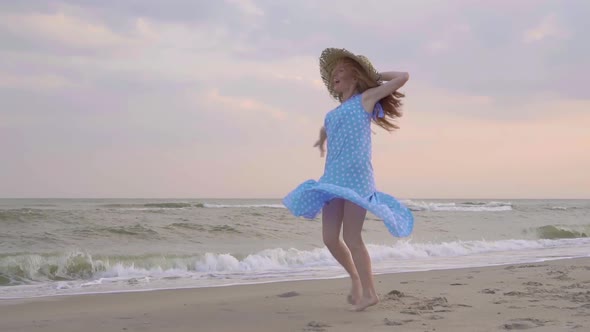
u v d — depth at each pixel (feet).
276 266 29.27
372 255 33.94
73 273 25.44
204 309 15.11
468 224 65.72
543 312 13.20
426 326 11.69
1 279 23.63
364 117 13.26
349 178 13.07
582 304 14.39
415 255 35.24
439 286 18.92
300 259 31.37
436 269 26.22
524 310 13.52
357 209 13.12
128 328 12.47
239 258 31.45
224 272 26.63
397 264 29.71
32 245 36.65
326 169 13.46
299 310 14.37
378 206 12.28
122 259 29.37
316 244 42.06
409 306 14.17
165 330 12.14
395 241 44.75
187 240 42.27
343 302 15.80
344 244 14.19
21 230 43.55
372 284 13.56
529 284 19.13
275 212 72.84
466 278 21.48
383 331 11.26
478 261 31.37
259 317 13.47
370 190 13.24
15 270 24.94
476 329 11.34
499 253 37.50
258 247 39.09
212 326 12.46
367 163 13.16
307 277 24.49
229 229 48.85
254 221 57.57
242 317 13.56
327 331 11.46
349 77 13.94
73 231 43.52
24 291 20.65
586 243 46.44
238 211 74.69
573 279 20.57
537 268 25.04
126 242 39.99
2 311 15.60
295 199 13.16
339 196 12.47
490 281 20.30
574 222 75.25
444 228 58.95
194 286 21.67
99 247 36.81
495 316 12.74
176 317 13.82
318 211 13.51
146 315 14.26
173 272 26.55
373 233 50.08
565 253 37.04
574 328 11.21
